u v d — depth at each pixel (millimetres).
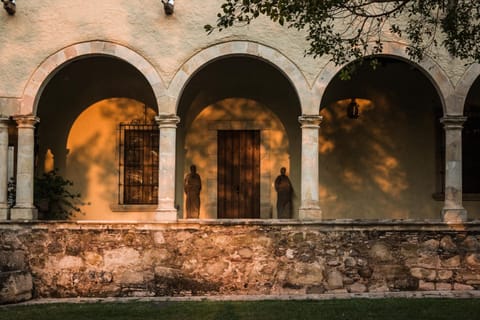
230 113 15656
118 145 15547
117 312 10469
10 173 15641
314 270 12125
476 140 15227
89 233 12352
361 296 11695
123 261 12289
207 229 12281
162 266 12242
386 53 12445
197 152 15664
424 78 15023
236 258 12203
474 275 12148
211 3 12711
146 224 12289
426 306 10508
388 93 15336
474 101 15148
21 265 12344
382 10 11484
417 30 11359
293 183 15438
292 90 15352
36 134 15367
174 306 10930
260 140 15641
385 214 15258
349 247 12172
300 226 12188
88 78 14992
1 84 12719
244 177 15664
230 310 10477
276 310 10422
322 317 9867
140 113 15586
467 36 10367
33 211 12664
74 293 12266
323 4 9203
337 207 15352
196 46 12656
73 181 15453
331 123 15453
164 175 12500
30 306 11266
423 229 12172
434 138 15195
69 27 12758
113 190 15484
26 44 12773
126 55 12680
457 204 12359
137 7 12773
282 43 12562
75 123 15547
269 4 9164
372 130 15391
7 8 12625
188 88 15125
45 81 12766
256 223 12195
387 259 12141
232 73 14945
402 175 15273
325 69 12508
